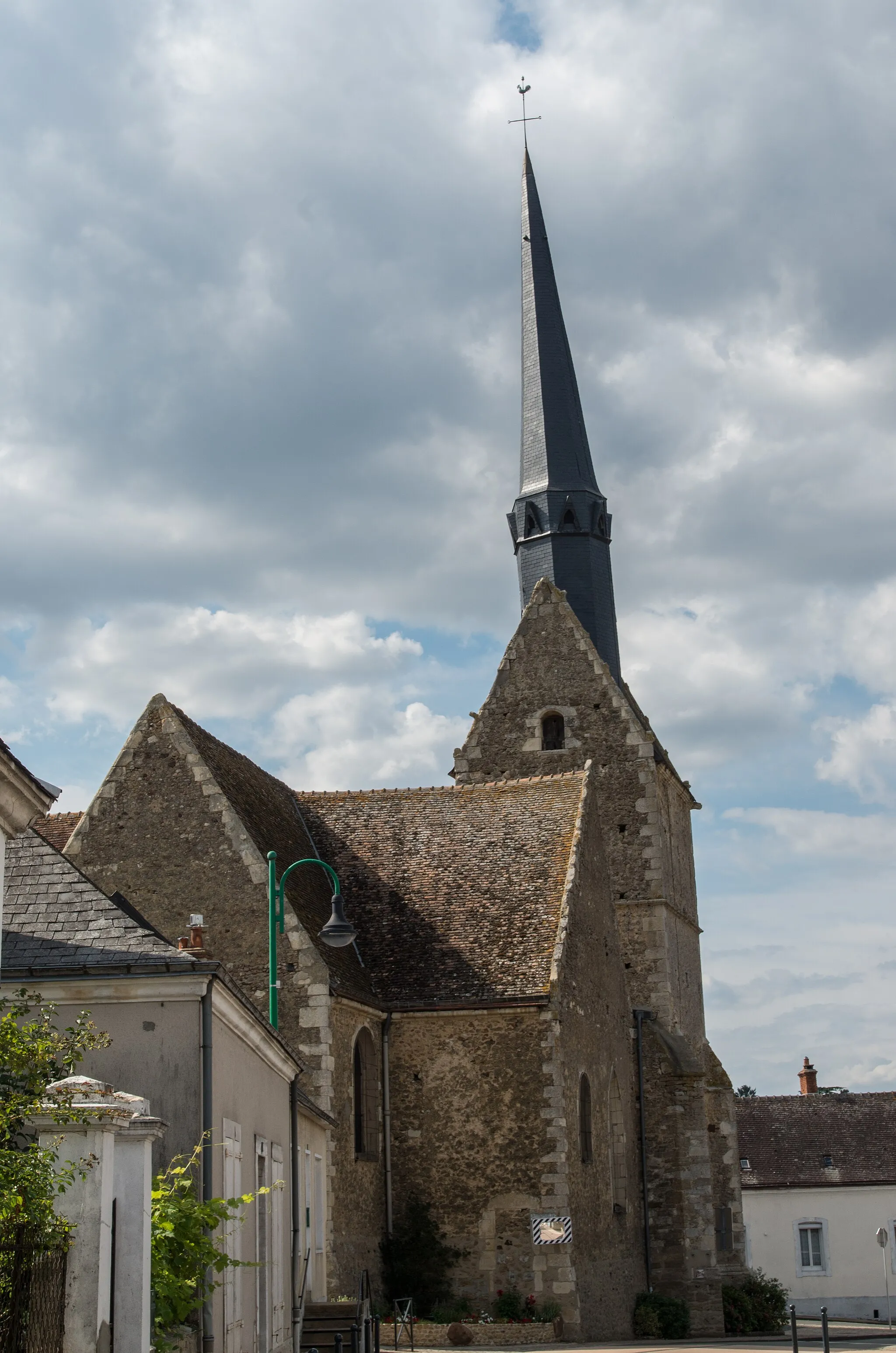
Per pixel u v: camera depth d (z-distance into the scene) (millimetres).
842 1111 54812
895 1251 50906
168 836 25938
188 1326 13070
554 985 26062
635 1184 30656
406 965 27219
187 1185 12562
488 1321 24422
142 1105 12711
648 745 34719
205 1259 12039
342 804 31281
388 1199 25750
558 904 27781
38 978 13797
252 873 25375
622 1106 30188
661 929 33344
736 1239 33812
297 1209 19406
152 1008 13953
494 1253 25156
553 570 41438
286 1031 24203
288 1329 18625
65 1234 9852
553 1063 25719
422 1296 25172
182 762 26281
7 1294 9273
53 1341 9695
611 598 42094
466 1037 26203
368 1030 26031
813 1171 52156
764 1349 24844
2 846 12375
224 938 25125
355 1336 18562
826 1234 51156
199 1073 13789
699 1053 35531
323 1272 22734
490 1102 25812
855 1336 32094
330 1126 23516
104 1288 10109
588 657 35781
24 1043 11289
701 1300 30391
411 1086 26219
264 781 30156
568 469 42219
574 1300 24766
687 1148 31203
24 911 14617
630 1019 32031
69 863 15141
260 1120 17109
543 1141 25453
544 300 44062
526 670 36156
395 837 30203
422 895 28641
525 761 35531
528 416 43250
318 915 26953
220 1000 14359
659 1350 23016
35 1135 10383
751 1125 54469
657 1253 30750
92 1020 13922
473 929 27641
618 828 34375
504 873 28766
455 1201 25578
